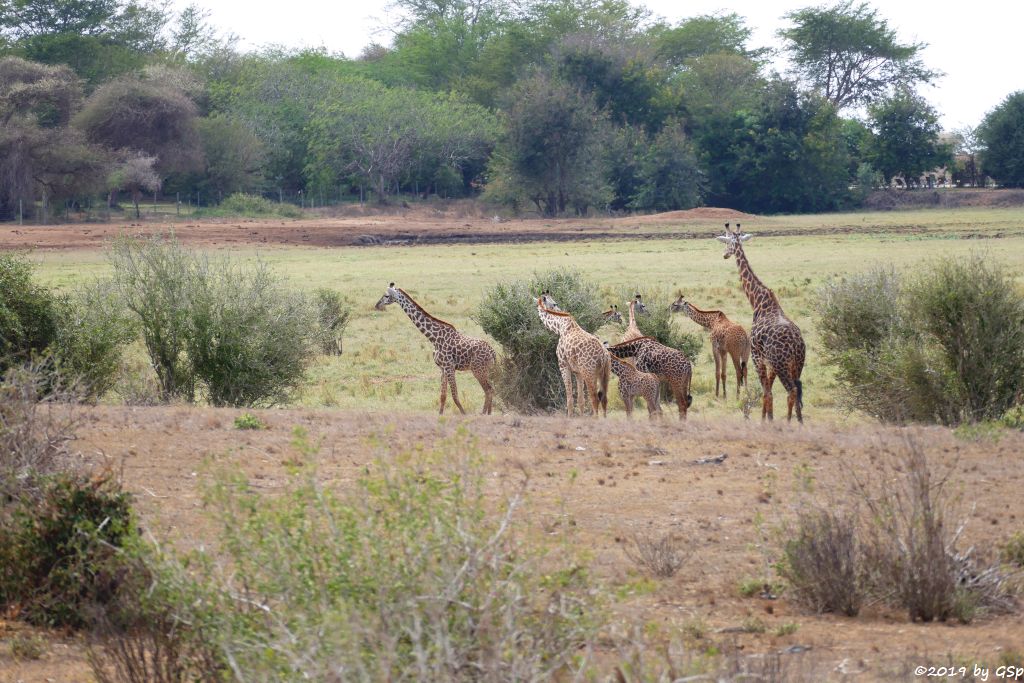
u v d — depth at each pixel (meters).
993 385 15.25
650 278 40.66
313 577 4.68
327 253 54.91
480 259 51.22
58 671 5.89
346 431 12.53
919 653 6.30
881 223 78.81
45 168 73.69
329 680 4.14
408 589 4.51
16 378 9.12
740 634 6.61
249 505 5.19
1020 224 73.19
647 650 5.77
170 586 4.97
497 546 4.74
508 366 19.28
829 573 7.21
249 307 17.83
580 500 9.66
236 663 4.56
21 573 6.94
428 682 4.16
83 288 18.62
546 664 4.54
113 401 17.55
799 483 10.14
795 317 28.27
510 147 93.06
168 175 87.56
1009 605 7.30
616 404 19.28
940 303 15.49
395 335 27.78
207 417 13.34
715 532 8.84
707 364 23.39
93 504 7.25
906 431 13.03
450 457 7.00
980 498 9.84
